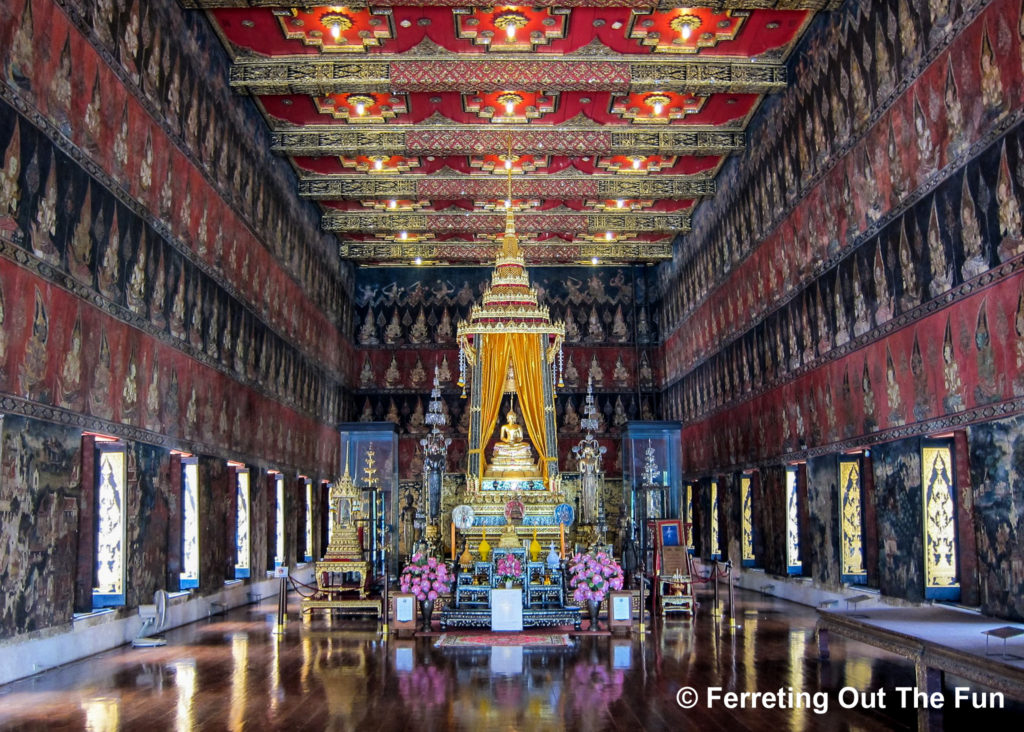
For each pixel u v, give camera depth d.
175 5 16.64
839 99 17.17
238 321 20.27
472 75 20.14
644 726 8.95
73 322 12.46
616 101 22.23
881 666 11.90
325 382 29.97
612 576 15.88
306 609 17.52
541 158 25.64
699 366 29.05
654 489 22.81
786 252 20.45
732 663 12.27
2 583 10.70
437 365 35.03
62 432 12.14
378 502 22.19
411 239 32.72
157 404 15.45
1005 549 11.48
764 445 22.22
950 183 12.87
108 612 13.65
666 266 34.25
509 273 23.14
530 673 11.76
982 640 8.60
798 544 20.55
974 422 12.24
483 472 22.34
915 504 14.13
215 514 18.52
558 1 17.14
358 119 23.12
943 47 13.01
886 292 15.13
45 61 11.76
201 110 18.05
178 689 10.77
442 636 15.13
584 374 35.09
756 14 18.30
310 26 18.70
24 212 11.19
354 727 8.93
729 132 23.86
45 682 11.13
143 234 14.96
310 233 28.16
